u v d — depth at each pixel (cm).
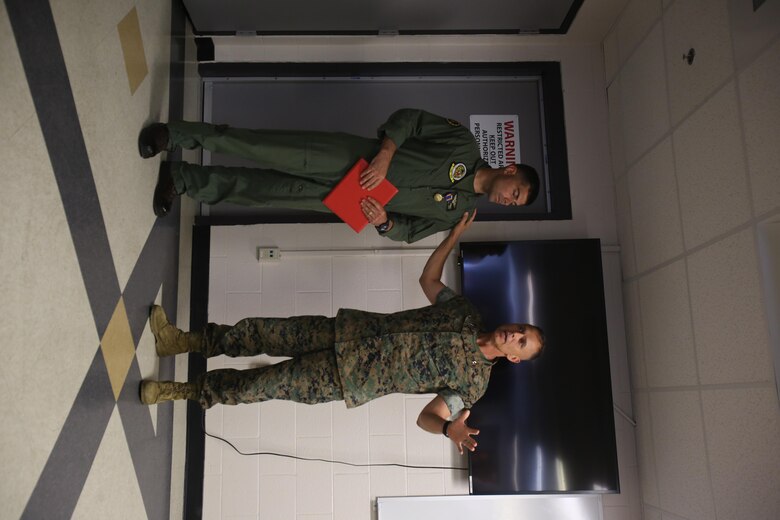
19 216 170
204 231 358
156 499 281
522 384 338
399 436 339
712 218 273
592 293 349
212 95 386
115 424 231
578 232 369
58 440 189
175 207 312
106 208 222
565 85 387
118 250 233
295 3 351
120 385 234
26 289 173
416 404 343
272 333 259
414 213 281
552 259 352
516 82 391
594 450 333
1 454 162
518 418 335
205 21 362
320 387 249
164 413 292
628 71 355
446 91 390
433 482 335
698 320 283
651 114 328
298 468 335
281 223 361
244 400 253
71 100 198
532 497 333
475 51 389
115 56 232
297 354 262
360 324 254
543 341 259
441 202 275
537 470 330
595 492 330
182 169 278
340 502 333
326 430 339
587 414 336
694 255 287
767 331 237
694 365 286
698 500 282
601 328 345
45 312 182
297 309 353
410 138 277
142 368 256
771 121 234
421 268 359
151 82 273
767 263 240
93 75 213
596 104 386
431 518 330
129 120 244
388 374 249
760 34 240
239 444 336
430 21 371
